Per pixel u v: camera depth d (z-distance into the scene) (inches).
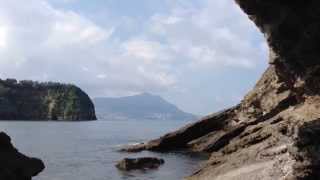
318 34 1064.8
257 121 2429.9
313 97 1300.4
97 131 6378.0
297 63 1200.8
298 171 932.0
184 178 1659.7
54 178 1921.8
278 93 2372.0
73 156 2787.9
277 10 1070.4
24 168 1157.1
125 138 4704.7
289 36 1111.0
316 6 1014.4
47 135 5083.7
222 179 1387.8
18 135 4913.9
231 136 2541.8
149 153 2765.7
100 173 2041.1
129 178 1878.7
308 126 921.5
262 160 1483.8
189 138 2881.4
